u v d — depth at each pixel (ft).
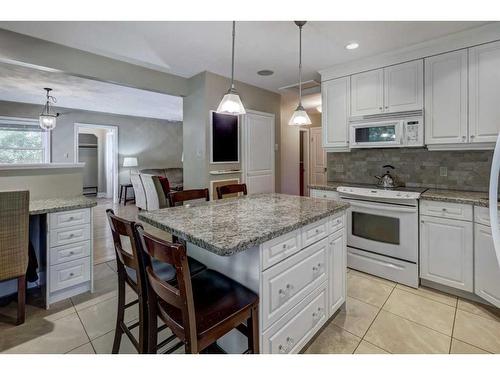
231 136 13.09
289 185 18.25
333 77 11.16
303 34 8.34
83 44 9.10
